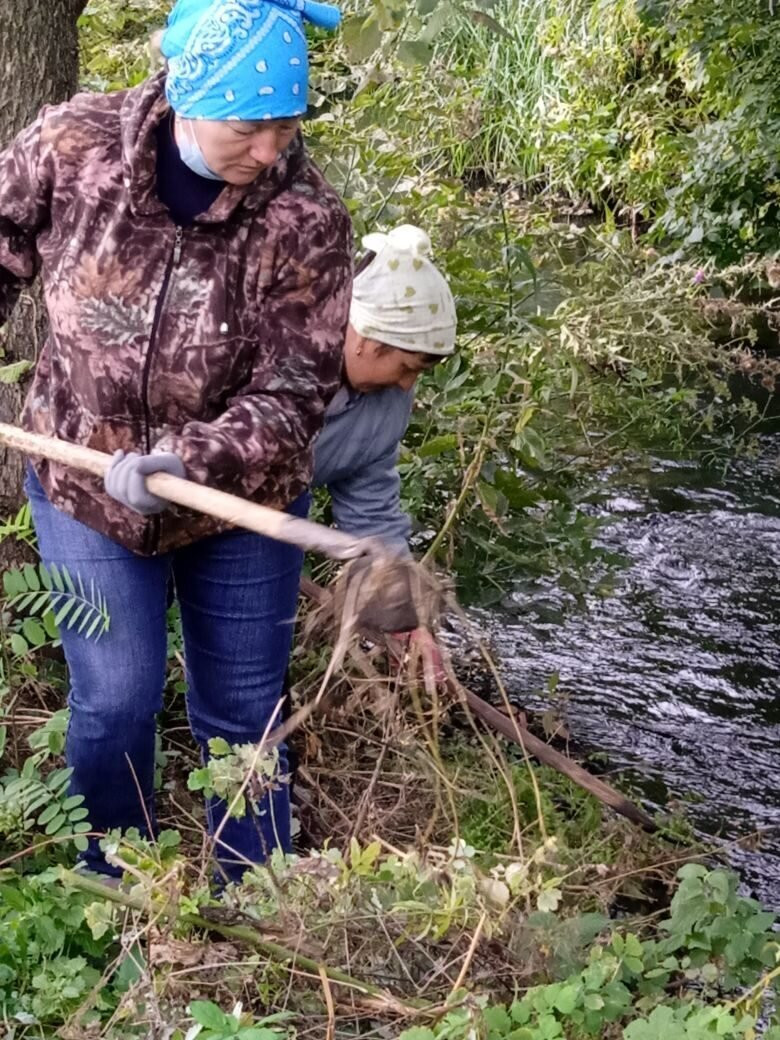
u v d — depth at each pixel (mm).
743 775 4027
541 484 4512
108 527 2625
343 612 2119
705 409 6316
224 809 2916
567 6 10172
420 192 4812
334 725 3617
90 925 2352
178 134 2406
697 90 9273
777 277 5926
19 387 3516
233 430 2443
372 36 3305
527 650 4590
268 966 2361
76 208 2494
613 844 3465
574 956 2539
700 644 4664
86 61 5590
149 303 2502
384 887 2482
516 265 4707
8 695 3348
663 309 5406
